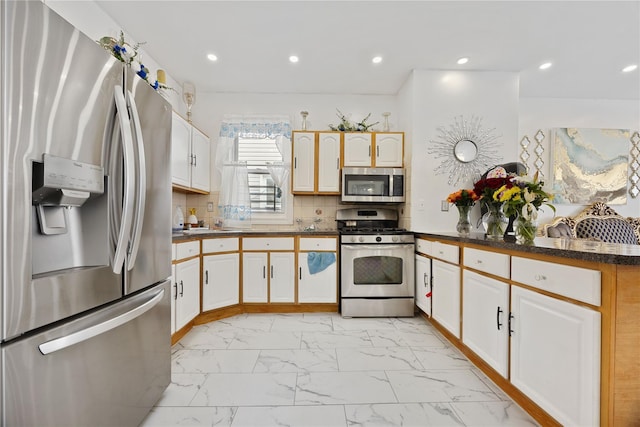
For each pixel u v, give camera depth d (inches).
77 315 38.4
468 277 73.9
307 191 126.8
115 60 43.0
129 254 45.7
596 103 151.0
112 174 42.3
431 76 120.3
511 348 57.9
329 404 58.6
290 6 82.5
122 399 46.6
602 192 147.8
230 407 57.5
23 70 30.1
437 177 121.0
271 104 140.7
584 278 41.9
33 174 32.4
